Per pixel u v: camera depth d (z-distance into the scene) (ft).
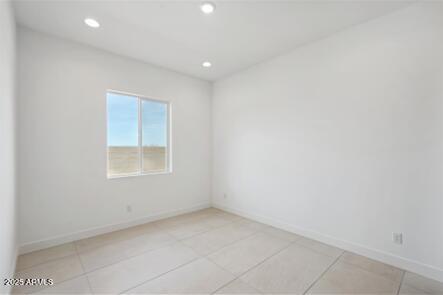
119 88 10.98
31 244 8.52
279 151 11.20
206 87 15.08
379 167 7.96
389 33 7.65
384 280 6.84
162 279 6.86
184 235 10.29
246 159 12.98
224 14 7.68
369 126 8.17
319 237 9.64
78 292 6.23
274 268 7.51
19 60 8.25
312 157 9.86
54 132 9.08
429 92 6.92
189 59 11.57
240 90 13.30
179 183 13.62
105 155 10.50
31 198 8.55
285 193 10.96
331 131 9.21
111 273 7.16
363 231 8.37
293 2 7.04
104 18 7.89
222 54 10.99
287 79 10.78
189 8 7.33
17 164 7.95
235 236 10.20
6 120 5.81
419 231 7.14
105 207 10.53
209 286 6.54
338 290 6.39
